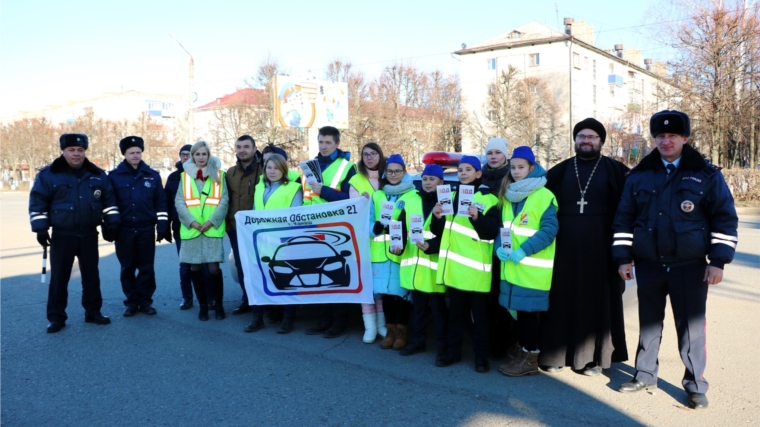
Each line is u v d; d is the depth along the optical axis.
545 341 4.57
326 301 5.76
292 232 5.83
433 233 4.93
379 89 45.31
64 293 6.15
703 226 3.90
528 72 52.00
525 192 4.43
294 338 5.79
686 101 25.22
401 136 45.22
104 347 5.54
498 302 4.96
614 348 4.59
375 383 4.53
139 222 6.65
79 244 6.19
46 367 5.00
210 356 5.24
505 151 4.95
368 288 5.57
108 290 8.16
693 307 3.97
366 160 5.85
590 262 4.41
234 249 6.69
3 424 3.90
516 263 4.44
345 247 5.64
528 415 3.89
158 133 65.75
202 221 6.35
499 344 5.09
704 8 24.33
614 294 4.55
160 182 6.91
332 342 5.64
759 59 23.48
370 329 5.61
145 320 6.51
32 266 10.48
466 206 4.46
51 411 4.11
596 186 4.42
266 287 5.98
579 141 4.46
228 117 42.91
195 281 6.42
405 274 5.12
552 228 4.36
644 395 4.19
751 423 3.70
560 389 4.34
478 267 4.62
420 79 47.06
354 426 3.79
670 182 3.99
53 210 6.06
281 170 6.03
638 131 44.47
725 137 25.14
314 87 33.34
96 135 62.38
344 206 5.62
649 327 4.21
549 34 51.75
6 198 42.06
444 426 3.76
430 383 4.51
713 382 4.39
